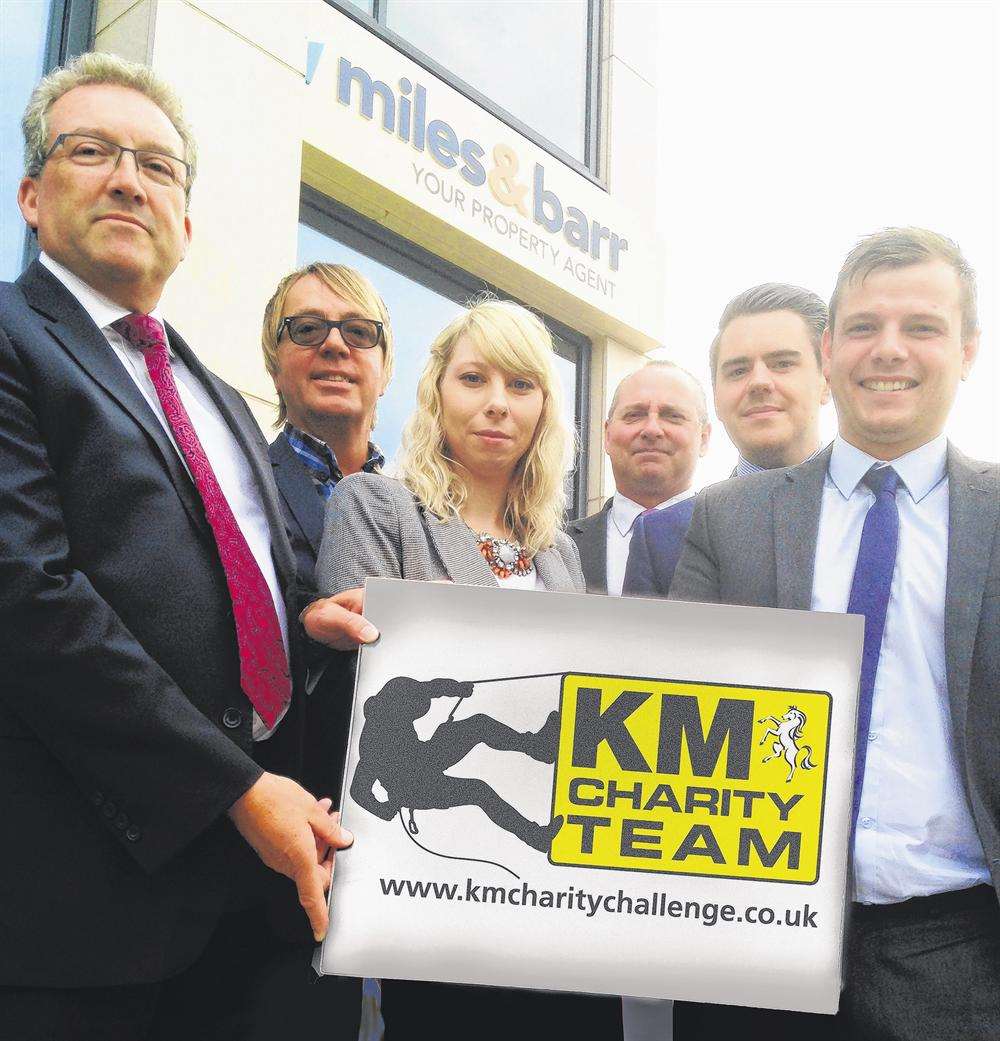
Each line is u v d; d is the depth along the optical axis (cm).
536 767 161
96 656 147
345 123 504
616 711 162
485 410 205
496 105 603
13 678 147
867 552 196
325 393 270
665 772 162
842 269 206
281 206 439
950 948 179
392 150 526
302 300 274
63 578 149
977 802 180
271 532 187
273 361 279
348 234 528
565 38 670
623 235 663
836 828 163
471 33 602
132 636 153
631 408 267
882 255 201
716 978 159
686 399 267
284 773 177
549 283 607
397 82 534
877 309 200
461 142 566
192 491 168
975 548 191
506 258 581
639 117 706
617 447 269
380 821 158
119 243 176
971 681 184
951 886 181
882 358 197
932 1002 177
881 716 189
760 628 165
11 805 149
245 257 422
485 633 163
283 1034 178
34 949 146
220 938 181
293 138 448
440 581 193
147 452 165
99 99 180
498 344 207
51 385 159
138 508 161
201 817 148
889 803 185
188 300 399
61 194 177
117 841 152
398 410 522
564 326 644
